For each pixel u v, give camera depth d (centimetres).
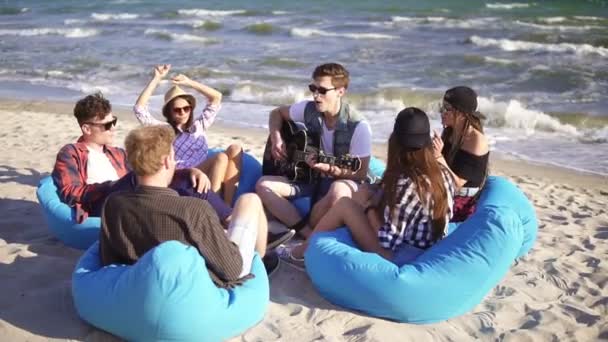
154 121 534
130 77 1480
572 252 508
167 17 2472
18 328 353
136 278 310
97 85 1408
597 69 1461
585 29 1944
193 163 526
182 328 314
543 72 1441
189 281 308
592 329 382
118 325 327
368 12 2423
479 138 443
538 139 998
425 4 2614
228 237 359
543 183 766
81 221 450
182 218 317
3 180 645
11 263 436
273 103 1238
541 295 427
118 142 879
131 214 323
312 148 497
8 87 1401
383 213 388
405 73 1465
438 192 375
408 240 391
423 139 371
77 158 468
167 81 1423
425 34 1947
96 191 450
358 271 368
